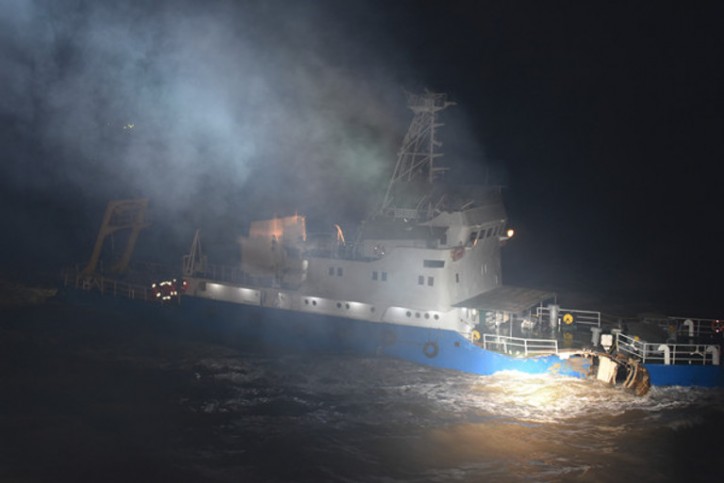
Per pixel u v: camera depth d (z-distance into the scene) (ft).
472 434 70.23
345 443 68.23
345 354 92.38
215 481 61.36
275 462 64.59
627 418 74.13
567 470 63.46
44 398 77.41
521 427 71.82
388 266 90.07
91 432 69.67
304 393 80.12
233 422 72.59
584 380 82.12
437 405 76.79
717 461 65.92
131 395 79.00
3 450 65.41
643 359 81.82
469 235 88.94
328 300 94.12
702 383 80.79
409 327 88.74
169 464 63.98
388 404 77.05
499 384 82.12
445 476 62.28
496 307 86.17
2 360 88.69
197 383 82.84
